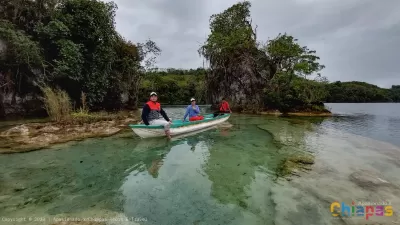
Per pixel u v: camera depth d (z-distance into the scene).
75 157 5.76
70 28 13.52
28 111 12.82
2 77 11.55
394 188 3.98
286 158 5.75
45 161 5.40
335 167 5.08
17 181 4.21
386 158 5.79
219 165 5.23
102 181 4.27
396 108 29.22
